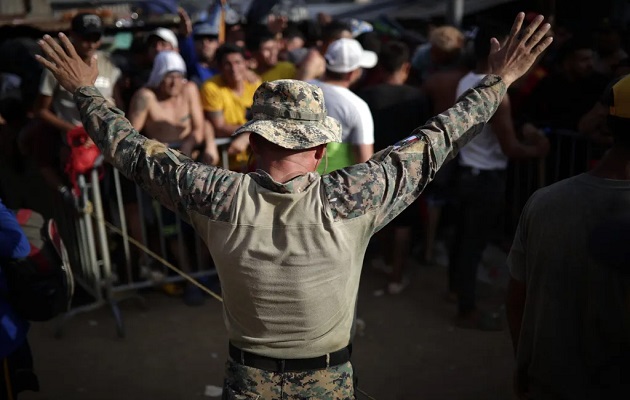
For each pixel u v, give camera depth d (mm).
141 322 5227
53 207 5715
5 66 6816
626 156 2082
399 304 5469
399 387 4246
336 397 2203
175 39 7000
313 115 2150
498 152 4762
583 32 6676
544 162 5832
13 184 5754
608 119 2109
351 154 4500
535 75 5926
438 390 4207
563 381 2154
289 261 2088
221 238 2125
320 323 2146
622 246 1962
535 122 5867
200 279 5684
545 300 2176
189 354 4715
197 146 5457
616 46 6484
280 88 2146
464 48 6273
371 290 5766
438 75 5477
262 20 10328
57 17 9578
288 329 2139
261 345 2168
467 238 4902
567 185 2162
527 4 9445
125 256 5344
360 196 2109
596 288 2051
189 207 2148
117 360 4645
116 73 5648
